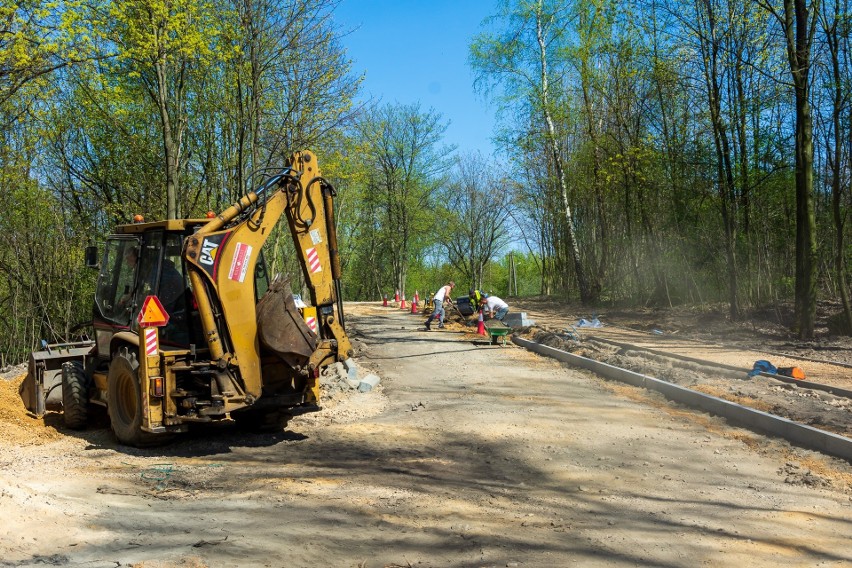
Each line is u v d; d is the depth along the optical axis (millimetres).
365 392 12188
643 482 6715
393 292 65938
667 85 23641
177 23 16078
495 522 5523
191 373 8031
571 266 41375
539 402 10875
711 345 16844
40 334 23469
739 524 5520
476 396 11555
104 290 9633
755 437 8352
